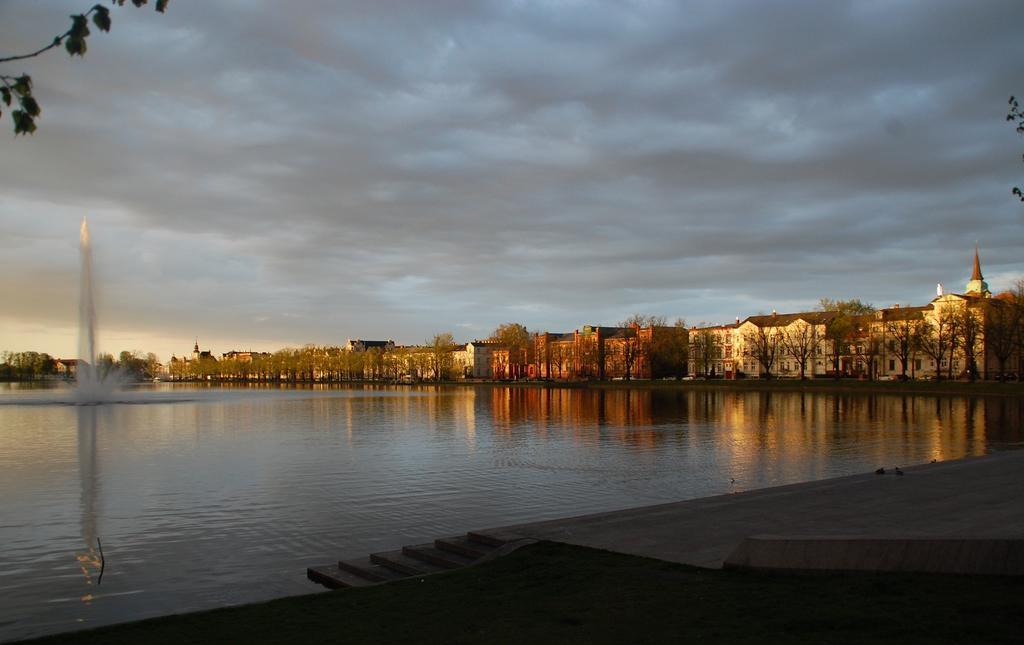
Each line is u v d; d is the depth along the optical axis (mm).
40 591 18109
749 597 11945
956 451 43438
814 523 18594
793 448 46344
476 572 14641
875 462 39406
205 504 29156
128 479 35750
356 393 165125
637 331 189750
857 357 168750
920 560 12805
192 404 112625
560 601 12305
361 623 11648
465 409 94188
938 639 9492
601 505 28719
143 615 16312
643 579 13430
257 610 12625
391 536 23688
